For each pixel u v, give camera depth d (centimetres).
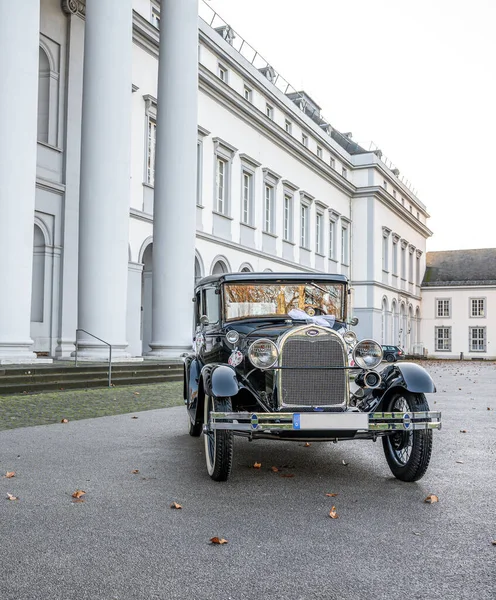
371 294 4625
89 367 1429
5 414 962
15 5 1346
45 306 1891
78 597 325
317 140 4084
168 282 1894
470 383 2070
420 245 6222
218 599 324
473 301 6134
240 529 440
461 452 749
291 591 335
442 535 429
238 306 727
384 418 572
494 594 332
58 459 664
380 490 557
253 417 562
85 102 1608
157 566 368
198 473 616
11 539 412
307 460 696
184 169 1916
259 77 3288
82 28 2041
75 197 1989
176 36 1930
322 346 591
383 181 4934
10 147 1331
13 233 1334
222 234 2878
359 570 364
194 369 760
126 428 880
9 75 1336
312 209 3931
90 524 446
